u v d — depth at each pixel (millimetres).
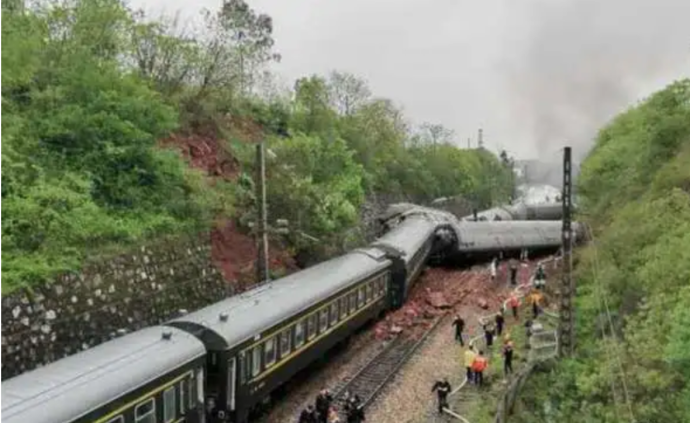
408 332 32812
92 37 31000
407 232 42000
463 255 47719
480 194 87750
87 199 24938
